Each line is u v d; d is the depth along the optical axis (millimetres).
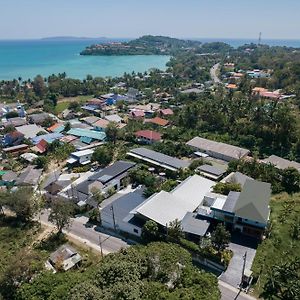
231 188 73500
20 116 153125
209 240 56562
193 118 130750
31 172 92188
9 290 47719
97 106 169750
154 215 63500
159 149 106438
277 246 59312
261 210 61500
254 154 101312
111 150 105062
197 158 102250
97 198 74812
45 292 43219
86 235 66125
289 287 47688
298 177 80750
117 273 42750
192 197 72875
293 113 119250
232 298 48500
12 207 70438
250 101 134125
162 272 45000
